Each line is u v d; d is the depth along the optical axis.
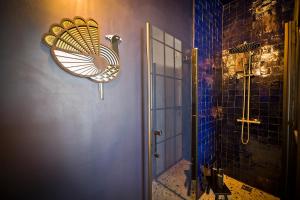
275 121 1.81
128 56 1.10
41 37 0.71
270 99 1.83
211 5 2.01
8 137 0.64
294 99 1.18
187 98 1.79
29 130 0.69
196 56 1.40
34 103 0.70
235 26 2.13
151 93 1.23
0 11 0.60
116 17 1.01
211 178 1.75
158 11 1.34
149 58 1.13
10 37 0.63
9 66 0.63
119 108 1.06
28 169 0.70
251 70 1.98
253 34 1.94
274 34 1.77
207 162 2.05
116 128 1.05
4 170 0.64
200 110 1.83
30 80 0.68
